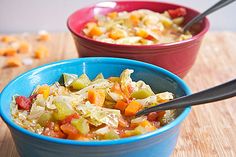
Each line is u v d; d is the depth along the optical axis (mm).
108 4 676
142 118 431
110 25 626
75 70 505
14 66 664
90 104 436
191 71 652
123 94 468
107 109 440
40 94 459
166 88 479
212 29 889
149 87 482
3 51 700
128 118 440
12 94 454
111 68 511
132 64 503
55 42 749
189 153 484
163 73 482
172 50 543
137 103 444
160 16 660
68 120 412
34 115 435
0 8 848
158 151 405
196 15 654
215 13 874
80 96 458
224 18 878
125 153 386
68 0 850
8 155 483
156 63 550
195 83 620
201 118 544
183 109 420
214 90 400
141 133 394
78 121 404
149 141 387
